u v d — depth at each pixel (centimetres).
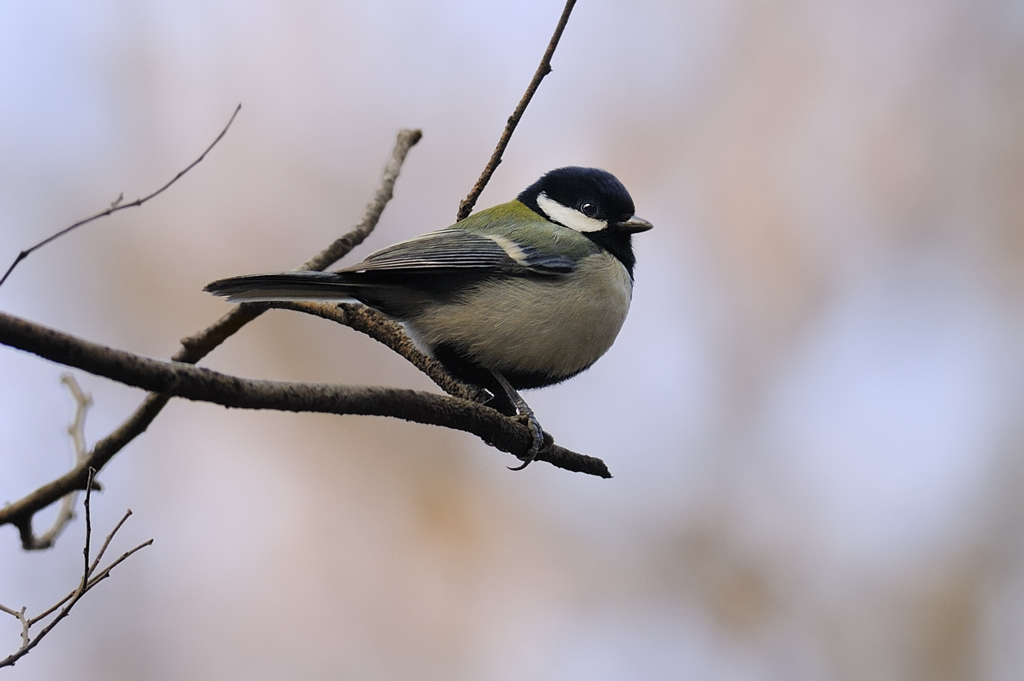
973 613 1212
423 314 848
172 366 475
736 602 1226
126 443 770
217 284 751
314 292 793
